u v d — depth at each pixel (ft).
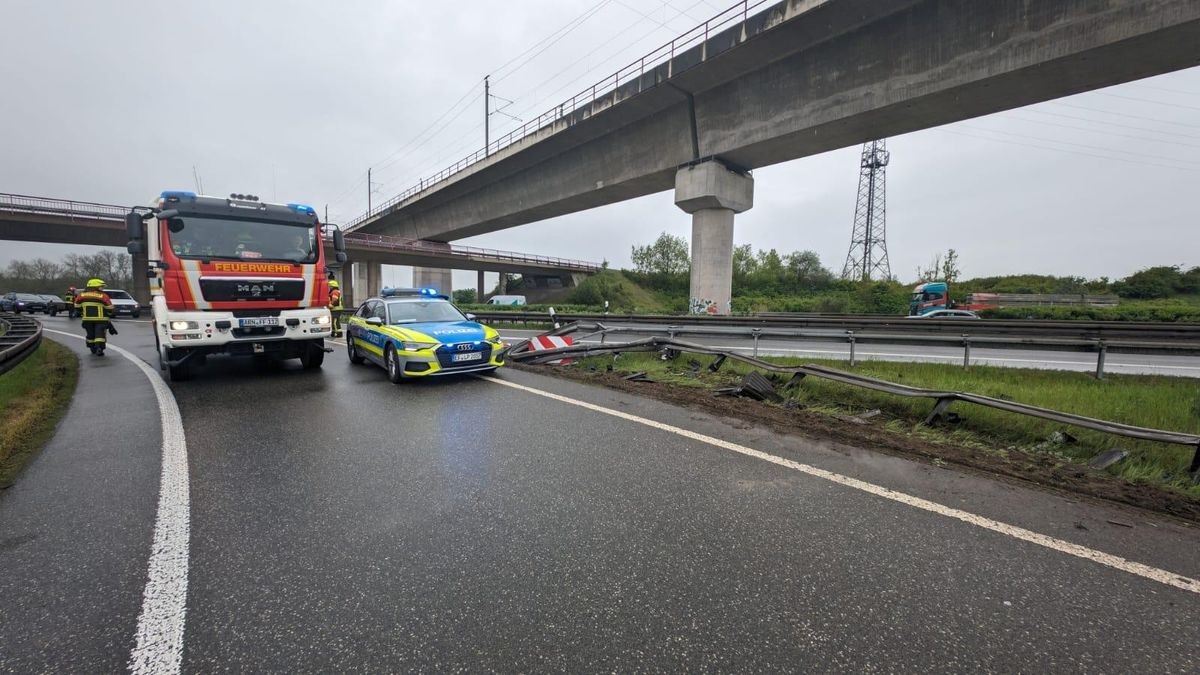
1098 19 44.83
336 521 10.64
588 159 103.04
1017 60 49.49
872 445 15.83
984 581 8.45
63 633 7.09
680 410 20.39
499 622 7.38
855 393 22.40
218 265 25.59
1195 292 150.82
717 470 13.62
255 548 9.50
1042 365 34.99
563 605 7.77
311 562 9.00
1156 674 6.38
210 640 6.98
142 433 17.29
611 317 62.23
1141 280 157.38
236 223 26.55
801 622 7.39
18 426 17.44
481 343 27.14
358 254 159.22
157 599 7.90
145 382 26.86
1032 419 17.71
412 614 7.55
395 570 8.73
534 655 6.70
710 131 80.12
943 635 7.11
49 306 104.88
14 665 6.45
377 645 6.89
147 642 6.93
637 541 9.78
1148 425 18.28
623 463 14.19
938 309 85.81
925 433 17.35
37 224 108.99
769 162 83.76
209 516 10.88
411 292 50.78
